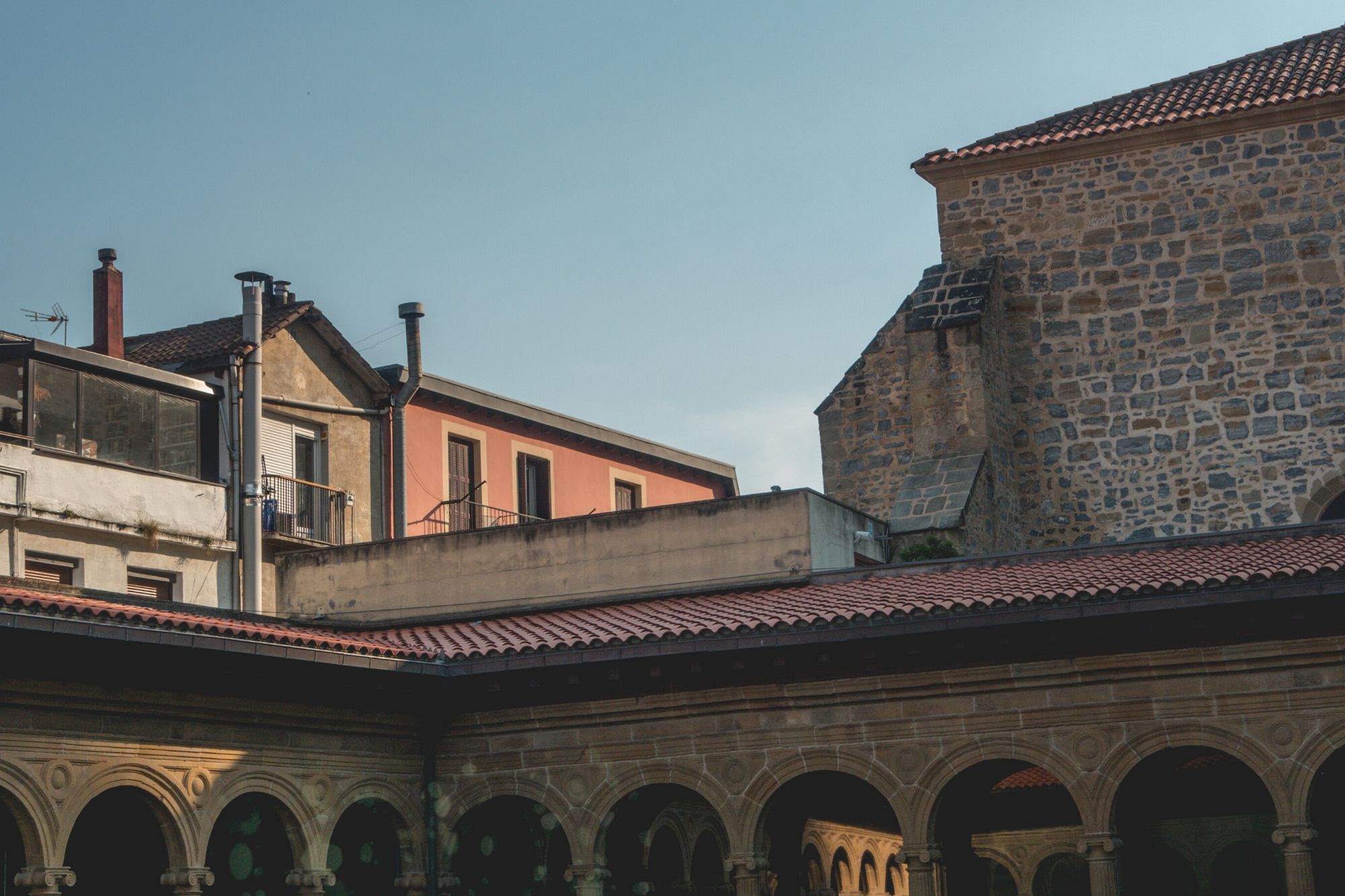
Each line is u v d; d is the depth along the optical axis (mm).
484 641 21719
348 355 36000
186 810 18703
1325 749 18156
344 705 20516
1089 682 19094
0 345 29938
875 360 31094
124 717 18297
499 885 23219
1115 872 18734
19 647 17000
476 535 26344
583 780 20844
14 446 29531
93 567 30547
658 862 24766
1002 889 28453
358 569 27109
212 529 32625
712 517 24781
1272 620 18375
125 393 31781
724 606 22266
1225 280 29141
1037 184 30438
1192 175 29547
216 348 33656
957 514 26984
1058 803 27672
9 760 17188
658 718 20641
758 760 20172
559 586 25562
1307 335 28594
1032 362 30016
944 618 19016
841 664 19906
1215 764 24406
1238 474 28625
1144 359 29406
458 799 21344
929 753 19547
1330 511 28219
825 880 27688
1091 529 29281
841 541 25219
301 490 34594
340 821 22078
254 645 18484
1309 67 30844
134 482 31438
